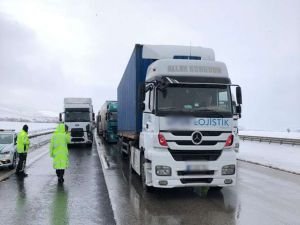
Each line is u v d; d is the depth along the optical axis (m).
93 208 8.05
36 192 9.84
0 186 10.73
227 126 8.82
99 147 27.14
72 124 27.17
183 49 11.34
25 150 12.98
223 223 6.88
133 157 12.44
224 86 9.12
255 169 15.14
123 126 16.61
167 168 8.51
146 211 7.81
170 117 8.60
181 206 8.29
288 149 24.95
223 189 10.40
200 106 8.84
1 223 6.87
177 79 8.89
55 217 7.30
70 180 11.84
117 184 11.10
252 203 8.59
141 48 11.31
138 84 11.24
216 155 8.79
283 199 9.04
